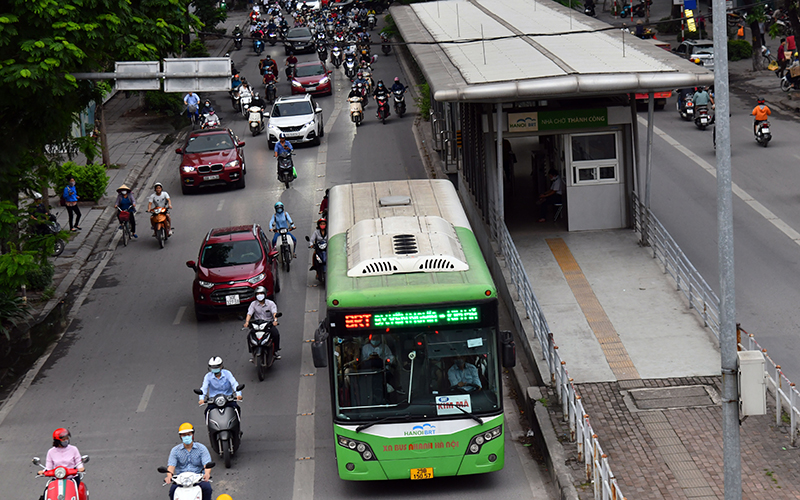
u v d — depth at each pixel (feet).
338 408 71.46
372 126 228.63
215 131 188.85
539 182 147.23
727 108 58.23
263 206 168.45
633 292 108.68
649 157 119.85
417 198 94.53
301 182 183.21
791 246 127.65
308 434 87.51
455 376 71.56
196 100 240.32
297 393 96.68
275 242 134.31
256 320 99.60
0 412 95.20
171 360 106.63
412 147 204.54
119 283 134.92
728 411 59.82
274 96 266.98
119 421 91.86
